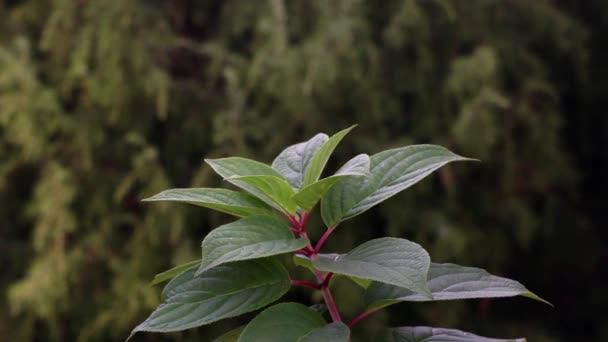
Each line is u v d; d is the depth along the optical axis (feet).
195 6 7.42
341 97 6.78
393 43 6.82
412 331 2.05
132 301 6.12
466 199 7.24
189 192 1.91
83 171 6.54
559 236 8.20
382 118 6.96
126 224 6.79
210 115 6.90
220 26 7.48
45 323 6.65
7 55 6.19
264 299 1.87
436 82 7.19
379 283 2.05
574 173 7.64
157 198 1.84
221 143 6.50
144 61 6.43
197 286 1.88
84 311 6.48
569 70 8.17
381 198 1.93
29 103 6.16
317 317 1.82
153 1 7.16
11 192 6.89
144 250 6.42
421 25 6.97
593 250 8.38
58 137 6.60
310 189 1.80
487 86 6.67
